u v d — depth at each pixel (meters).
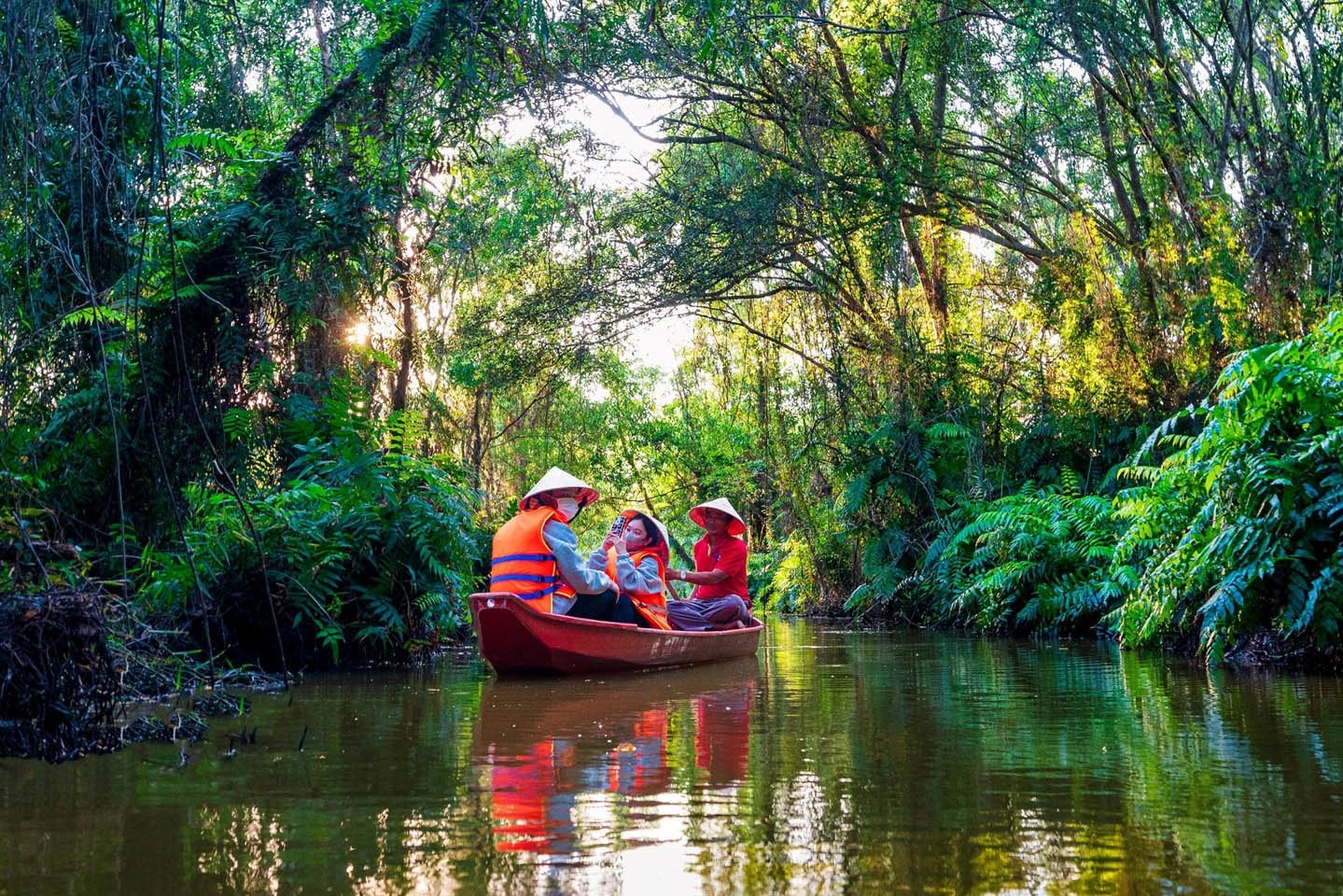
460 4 7.31
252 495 7.99
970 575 13.45
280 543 7.71
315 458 8.76
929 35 12.82
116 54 6.71
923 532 14.90
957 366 15.03
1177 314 12.23
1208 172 11.38
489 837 2.85
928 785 3.48
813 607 17.86
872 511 15.69
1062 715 5.08
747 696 6.05
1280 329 10.35
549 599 7.57
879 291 15.28
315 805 3.27
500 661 7.23
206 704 5.51
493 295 19.17
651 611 8.39
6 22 5.62
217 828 2.97
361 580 8.49
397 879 2.48
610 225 14.92
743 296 16.05
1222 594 6.76
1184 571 7.46
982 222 15.34
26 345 6.70
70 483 6.79
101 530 6.87
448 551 8.66
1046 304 13.80
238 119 10.59
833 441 16.62
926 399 15.09
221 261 7.28
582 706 5.69
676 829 2.93
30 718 4.13
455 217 15.10
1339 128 10.89
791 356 17.92
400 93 7.49
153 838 2.86
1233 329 10.77
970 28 12.84
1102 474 13.26
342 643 8.22
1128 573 9.19
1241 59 11.39
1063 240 14.49
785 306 17.17
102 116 6.78
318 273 7.62
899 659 8.52
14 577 4.39
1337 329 7.39
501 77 8.08
